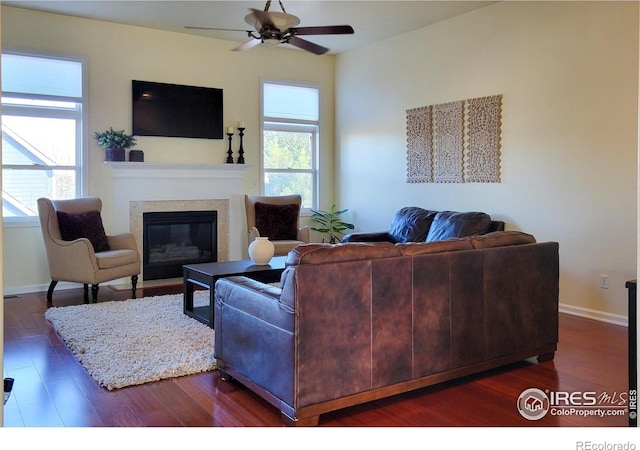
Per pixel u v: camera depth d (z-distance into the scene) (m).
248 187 7.06
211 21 5.95
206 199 6.57
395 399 2.91
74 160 5.89
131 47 6.12
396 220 5.98
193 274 4.41
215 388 3.06
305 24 6.04
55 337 4.05
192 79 6.54
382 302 2.72
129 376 3.15
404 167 6.54
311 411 2.53
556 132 4.83
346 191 7.59
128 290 5.80
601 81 4.48
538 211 5.01
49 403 2.83
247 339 2.85
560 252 4.85
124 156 5.94
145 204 6.18
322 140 7.68
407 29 6.26
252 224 6.55
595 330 4.28
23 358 3.57
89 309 4.79
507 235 3.40
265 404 2.84
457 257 3.02
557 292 3.59
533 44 5.00
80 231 5.25
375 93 6.96
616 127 4.40
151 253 6.29
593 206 4.58
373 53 6.95
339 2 5.31
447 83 5.90
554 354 3.62
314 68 7.52
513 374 3.30
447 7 5.45
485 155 5.46
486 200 5.50
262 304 2.70
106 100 5.99
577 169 4.68
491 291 3.20
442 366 2.99
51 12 5.59
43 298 5.35
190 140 6.58
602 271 4.55
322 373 2.54
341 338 2.59
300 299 2.46
